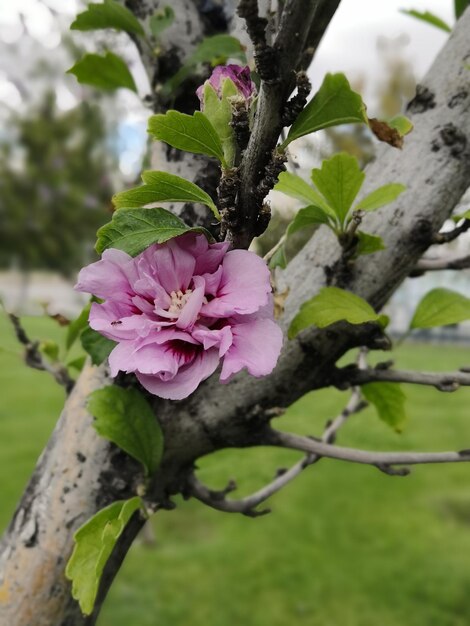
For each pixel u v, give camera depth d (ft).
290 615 2.66
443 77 0.83
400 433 1.07
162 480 0.86
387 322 0.83
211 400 0.82
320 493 3.72
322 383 0.84
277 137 0.54
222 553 3.10
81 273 0.58
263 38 0.49
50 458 0.85
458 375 0.83
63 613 0.82
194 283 0.58
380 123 0.59
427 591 2.82
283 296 0.80
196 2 0.99
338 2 0.57
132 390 0.81
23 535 0.83
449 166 0.80
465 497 3.69
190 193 0.63
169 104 0.94
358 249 0.77
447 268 0.94
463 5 1.00
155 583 2.85
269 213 0.58
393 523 3.40
